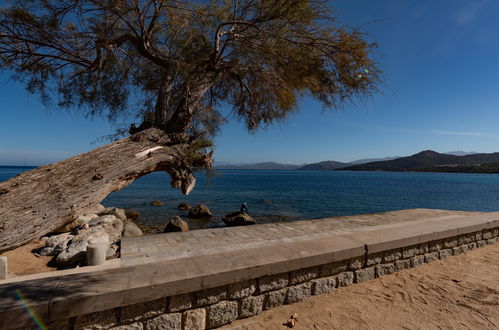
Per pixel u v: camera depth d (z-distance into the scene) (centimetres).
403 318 335
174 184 268
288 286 369
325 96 376
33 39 274
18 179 166
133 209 2089
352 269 427
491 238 657
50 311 233
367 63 319
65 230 776
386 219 841
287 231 693
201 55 335
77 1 269
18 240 138
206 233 674
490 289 412
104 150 207
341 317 338
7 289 254
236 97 457
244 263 341
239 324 325
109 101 416
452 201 2784
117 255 539
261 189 4172
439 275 468
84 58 317
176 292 288
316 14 294
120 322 267
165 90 283
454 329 311
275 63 349
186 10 316
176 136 258
